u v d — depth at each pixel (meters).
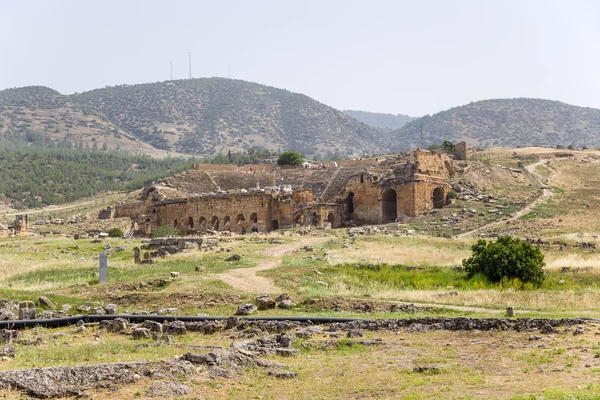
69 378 23.12
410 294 50.09
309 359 30.05
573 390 22.23
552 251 73.44
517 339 32.38
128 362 25.19
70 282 62.56
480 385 24.00
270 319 40.81
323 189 141.50
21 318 43.97
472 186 120.81
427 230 99.56
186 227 135.12
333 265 64.19
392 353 30.91
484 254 57.88
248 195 126.50
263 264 67.88
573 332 32.34
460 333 34.91
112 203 170.50
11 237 110.50
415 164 117.38
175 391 22.75
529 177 132.12
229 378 25.34
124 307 50.72
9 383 22.23
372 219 121.31
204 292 52.16
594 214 101.50
